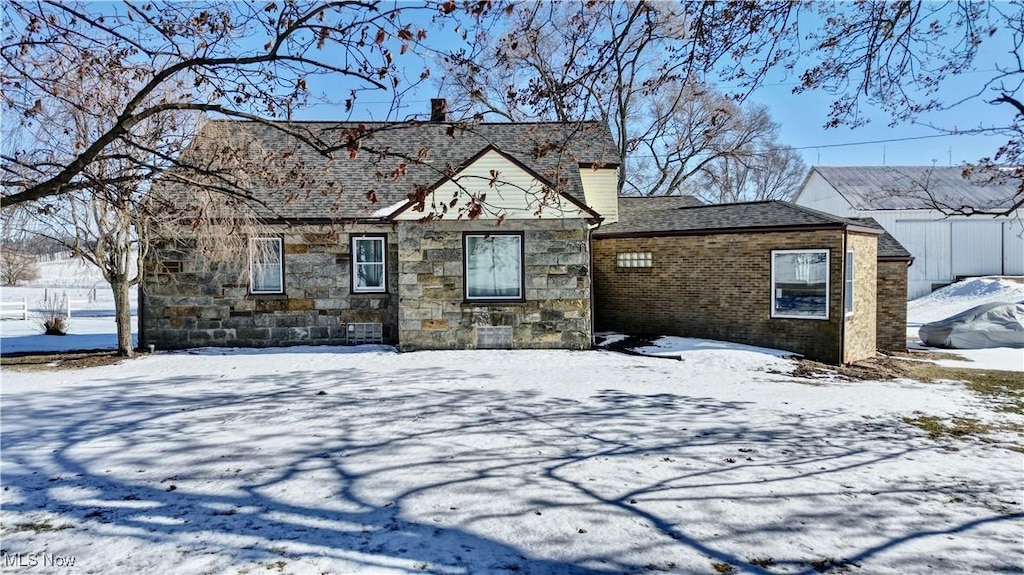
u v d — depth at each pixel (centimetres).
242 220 1245
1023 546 443
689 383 1092
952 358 1673
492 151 1402
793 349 1443
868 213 3091
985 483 588
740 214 1595
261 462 612
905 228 3097
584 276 1429
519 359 1313
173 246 1412
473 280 1423
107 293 3672
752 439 727
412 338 1402
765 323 1478
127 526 454
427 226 1398
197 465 601
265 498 514
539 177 1085
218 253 1307
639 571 396
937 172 3381
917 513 504
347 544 427
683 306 1596
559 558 412
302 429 741
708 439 722
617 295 1711
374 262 1487
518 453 650
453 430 742
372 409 851
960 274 3112
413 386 1024
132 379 1088
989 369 1447
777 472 602
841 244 1372
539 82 753
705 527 466
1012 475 614
